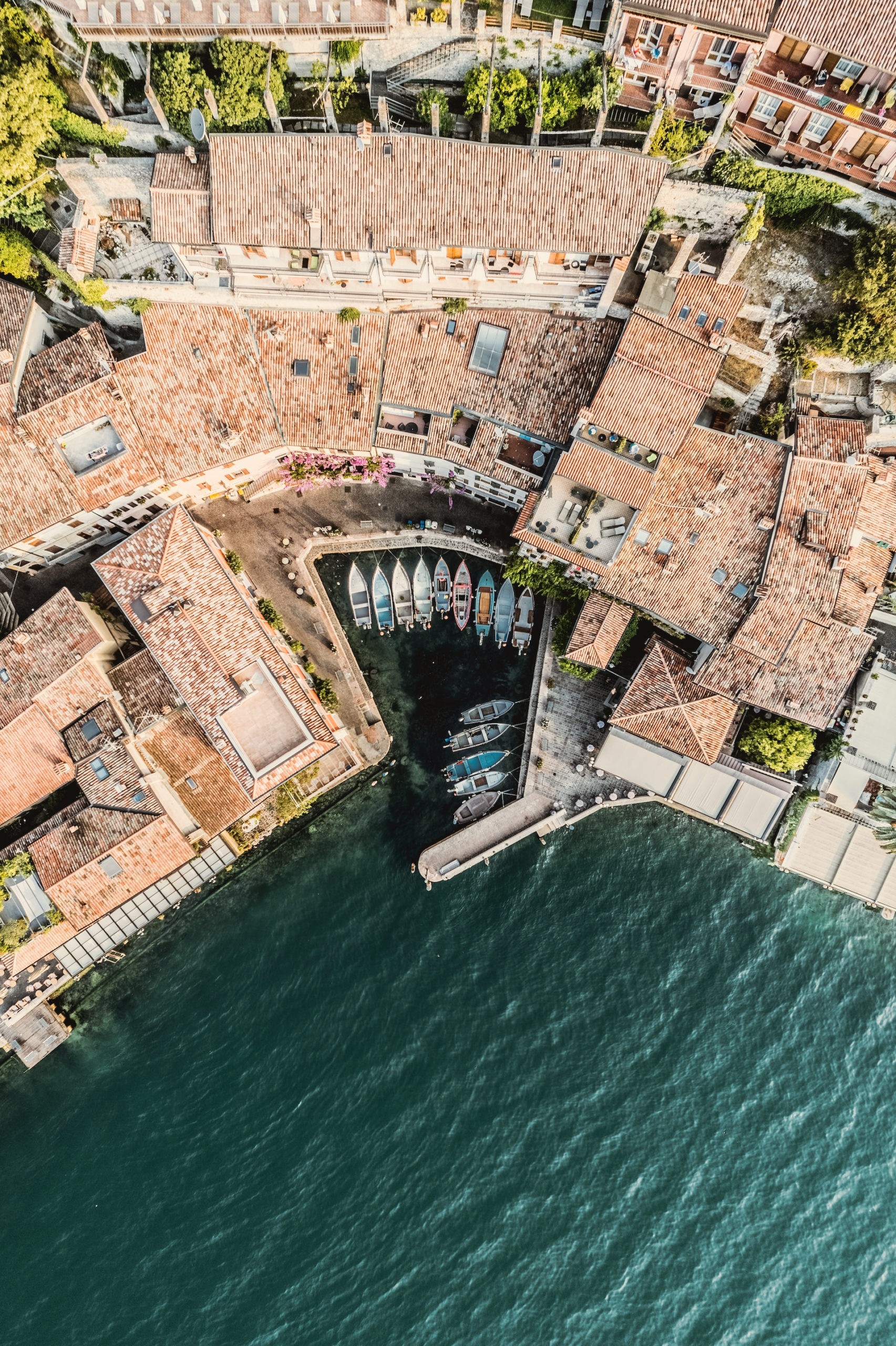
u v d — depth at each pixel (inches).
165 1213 2196.1
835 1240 2133.4
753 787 2041.1
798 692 1905.8
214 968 2293.3
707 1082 2198.6
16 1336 2150.6
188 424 1967.3
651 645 2052.2
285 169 1656.0
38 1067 2288.4
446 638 2288.4
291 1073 2244.1
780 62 1518.2
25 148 1667.1
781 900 2239.2
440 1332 2090.3
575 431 1828.2
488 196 1631.4
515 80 1585.9
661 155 1636.3
